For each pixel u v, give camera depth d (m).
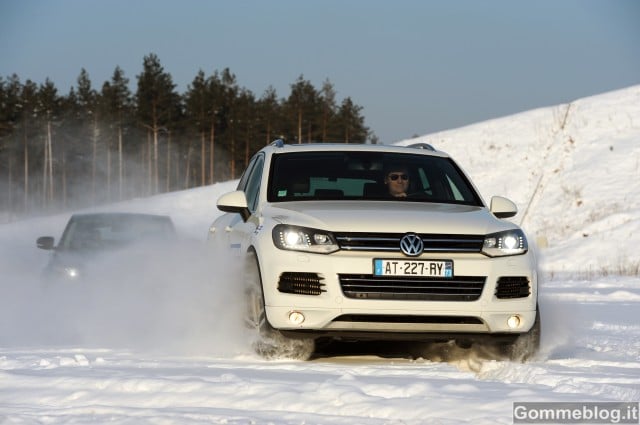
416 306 16.00
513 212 19.05
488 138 115.56
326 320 16.02
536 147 109.38
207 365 15.49
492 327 16.42
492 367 14.90
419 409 11.00
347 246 16.22
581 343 20.59
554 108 119.62
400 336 16.41
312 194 18.81
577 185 95.69
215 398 11.77
